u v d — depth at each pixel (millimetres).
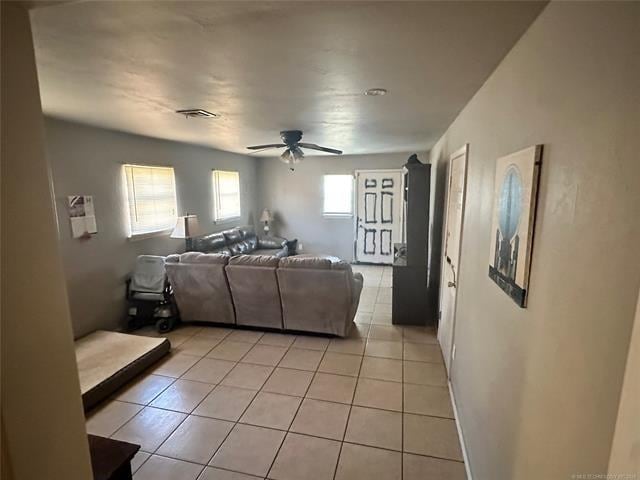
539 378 1122
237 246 6340
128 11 1198
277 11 1196
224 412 2654
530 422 1189
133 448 1464
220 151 6324
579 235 895
